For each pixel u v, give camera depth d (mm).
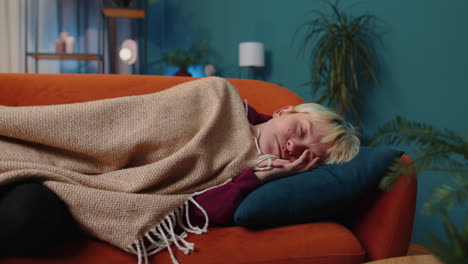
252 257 930
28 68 3969
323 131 1240
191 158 1102
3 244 761
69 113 1093
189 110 1270
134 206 938
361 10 2967
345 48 2729
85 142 1076
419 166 607
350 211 1247
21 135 1035
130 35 4531
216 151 1217
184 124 1225
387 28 2797
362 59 2736
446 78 2482
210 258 909
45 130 1047
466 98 2381
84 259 852
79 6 4203
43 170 939
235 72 4078
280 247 959
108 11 3926
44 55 3809
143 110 1202
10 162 952
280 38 3650
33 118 1045
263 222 1016
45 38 4043
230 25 4090
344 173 1125
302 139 1243
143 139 1129
